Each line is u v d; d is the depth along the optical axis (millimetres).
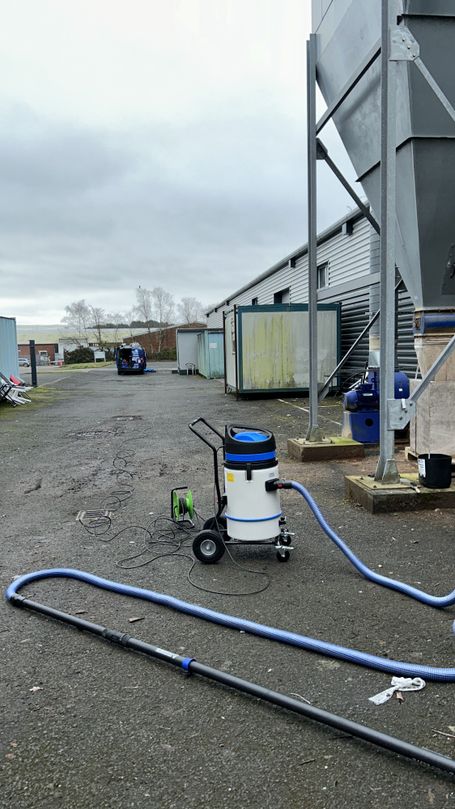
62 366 48438
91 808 1885
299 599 3400
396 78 4980
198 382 24062
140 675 2658
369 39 5438
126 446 8969
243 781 1984
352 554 3783
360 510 5160
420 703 2396
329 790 1937
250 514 3902
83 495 6051
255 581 3686
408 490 5098
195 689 2539
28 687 2570
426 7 4781
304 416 11711
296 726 2273
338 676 2605
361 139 5965
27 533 4812
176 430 10453
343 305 15836
